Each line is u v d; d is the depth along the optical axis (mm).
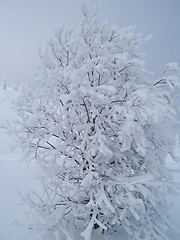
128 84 6398
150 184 5703
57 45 6824
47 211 6410
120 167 6734
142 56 6938
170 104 6277
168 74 6344
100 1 6723
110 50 6805
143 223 6457
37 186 11242
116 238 7039
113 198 6094
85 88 5617
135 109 5457
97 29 6934
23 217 8211
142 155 6391
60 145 6383
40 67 6840
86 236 5137
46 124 6438
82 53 6711
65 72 5781
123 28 6754
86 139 6152
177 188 6457
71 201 6434
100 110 6520
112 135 6578
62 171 6543
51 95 6672
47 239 6258
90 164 6020
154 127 6809
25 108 6512
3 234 7094
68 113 6352
